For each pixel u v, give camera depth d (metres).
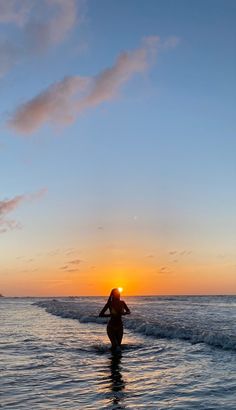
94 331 18.50
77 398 6.86
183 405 6.37
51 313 34.53
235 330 15.70
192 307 40.62
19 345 13.83
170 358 10.80
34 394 7.15
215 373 8.73
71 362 10.46
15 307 55.12
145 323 18.73
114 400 6.73
